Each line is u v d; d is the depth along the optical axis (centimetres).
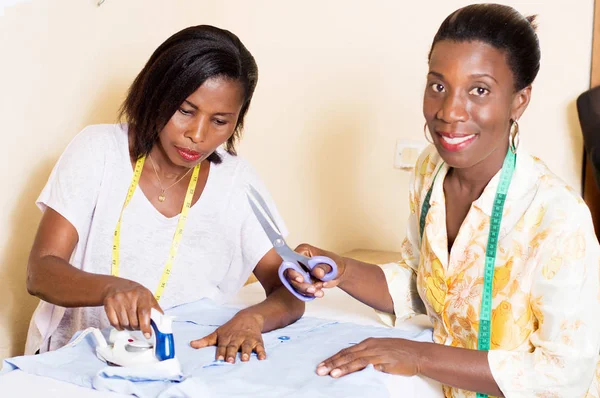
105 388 102
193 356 118
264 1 252
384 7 236
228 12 257
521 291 122
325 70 247
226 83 131
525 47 119
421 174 143
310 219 255
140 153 143
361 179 246
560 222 118
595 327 117
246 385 106
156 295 150
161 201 148
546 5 218
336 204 250
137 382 105
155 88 133
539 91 221
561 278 116
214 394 101
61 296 124
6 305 186
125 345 110
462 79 117
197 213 150
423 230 140
